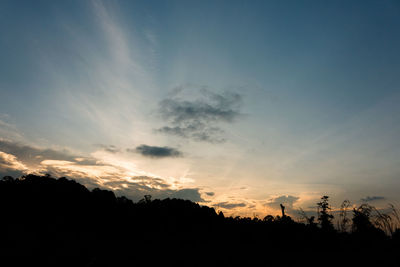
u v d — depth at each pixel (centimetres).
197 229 2772
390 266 897
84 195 8212
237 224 2469
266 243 1677
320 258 1132
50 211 5656
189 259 1947
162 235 2836
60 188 7906
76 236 3106
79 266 2023
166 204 7881
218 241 2205
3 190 6381
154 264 1927
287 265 1235
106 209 6506
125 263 1983
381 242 966
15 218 4378
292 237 1477
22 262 2095
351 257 1017
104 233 3616
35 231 3164
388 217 995
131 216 5544
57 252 2298
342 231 1145
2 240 2531
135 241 2691
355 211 1105
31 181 7694
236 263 1595
